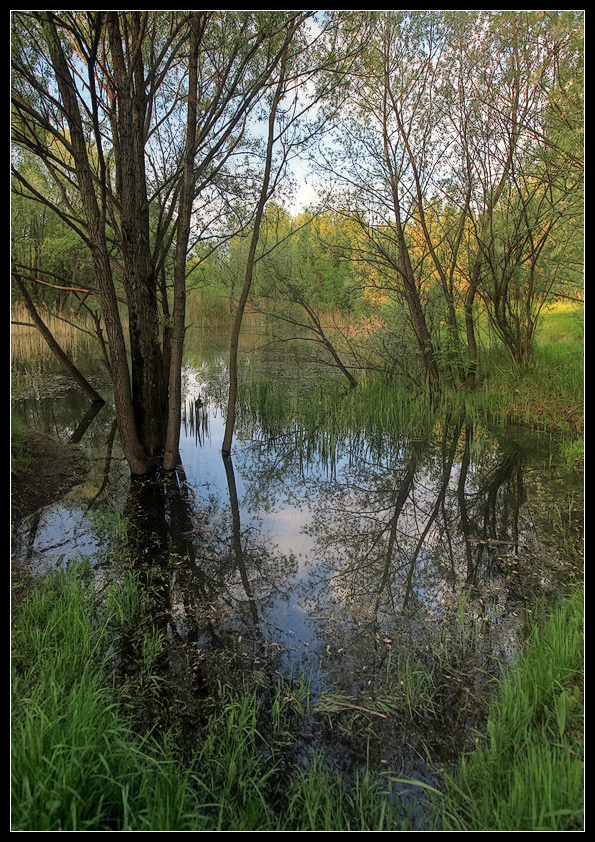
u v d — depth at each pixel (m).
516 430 9.69
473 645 4.02
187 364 18.09
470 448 9.02
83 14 7.30
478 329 13.23
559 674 3.24
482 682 3.62
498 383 11.55
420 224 11.88
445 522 6.49
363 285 12.20
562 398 10.09
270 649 4.05
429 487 7.71
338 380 13.78
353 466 8.68
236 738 3.09
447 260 12.21
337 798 2.76
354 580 5.16
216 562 5.52
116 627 4.31
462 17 9.68
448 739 3.15
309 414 10.75
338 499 7.38
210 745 3.04
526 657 3.70
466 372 11.90
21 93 7.62
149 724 3.28
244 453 9.27
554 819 2.21
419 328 11.42
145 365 8.09
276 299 13.51
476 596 4.70
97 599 4.66
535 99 9.50
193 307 28.45
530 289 11.39
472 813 2.54
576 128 7.41
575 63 7.72
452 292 11.83
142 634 4.22
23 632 3.91
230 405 8.96
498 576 5.03
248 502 7.22
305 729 3.25
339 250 12.05
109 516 6.58
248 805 2.64
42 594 4.51
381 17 9.59
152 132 9.35
